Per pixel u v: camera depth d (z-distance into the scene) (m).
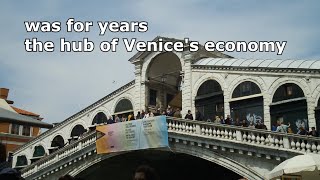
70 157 22.64
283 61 20.77
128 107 26.22
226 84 21.97
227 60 22.75
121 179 25.44
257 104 20.72
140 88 25.58
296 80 19.67
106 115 27.34
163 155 21.77
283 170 11.06
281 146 16.11
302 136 15.55
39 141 30.47
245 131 17.17
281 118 19.83
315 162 10.73
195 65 23.36
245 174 17.02
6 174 4.90
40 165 24.12
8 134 33.69
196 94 23.05
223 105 21.95
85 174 23.09
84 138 22.33
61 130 29.41
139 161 23.08
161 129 19.27
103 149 21.20
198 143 18.28
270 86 20.44
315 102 18.92
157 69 26.27
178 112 20.16
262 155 16.59
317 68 19.11
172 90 27.44
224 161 17.66
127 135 20.38
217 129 17.94
